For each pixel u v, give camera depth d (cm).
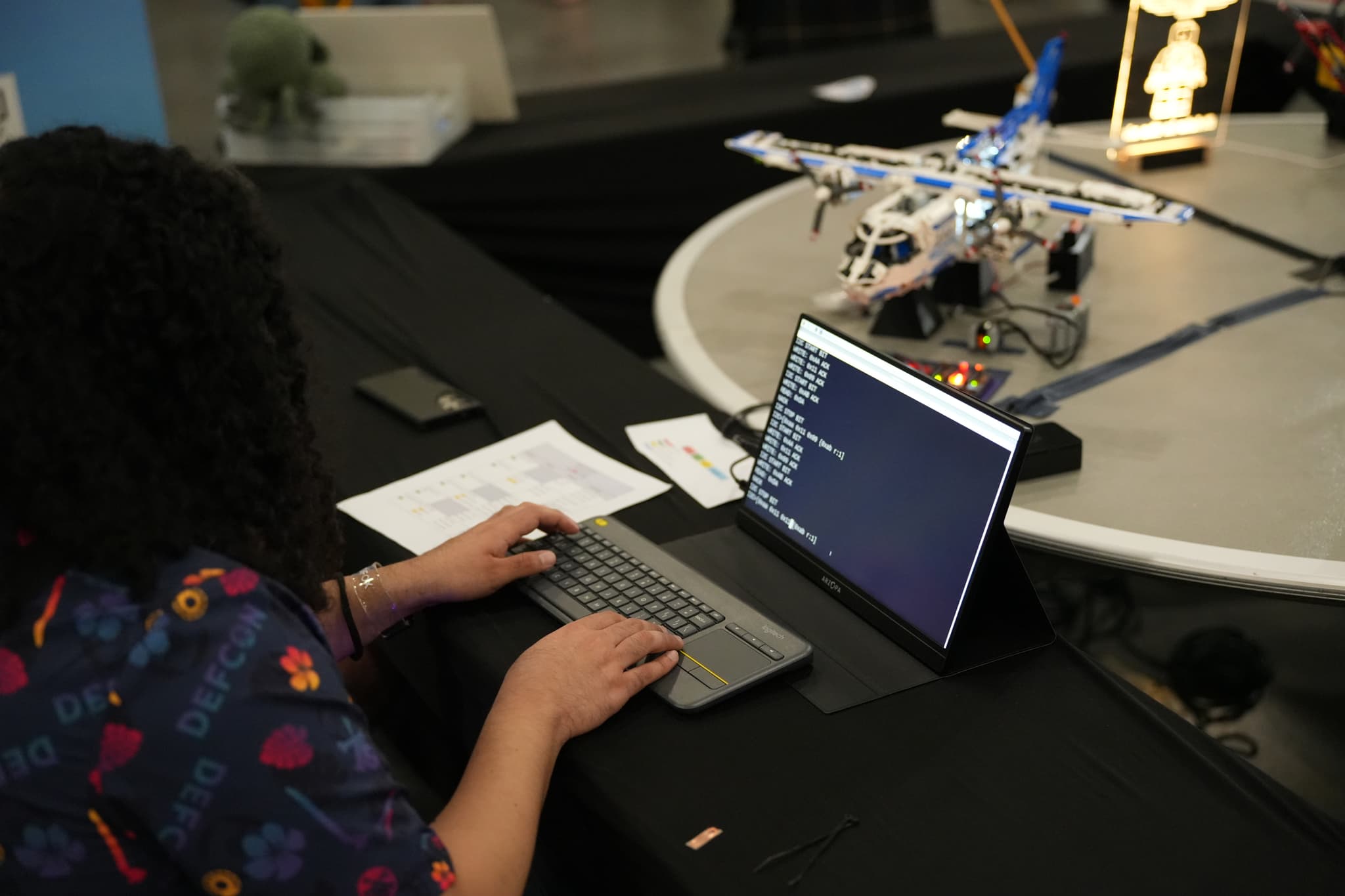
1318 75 248
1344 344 169
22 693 72
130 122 270
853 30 359
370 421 164
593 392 170
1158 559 123
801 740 99
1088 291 193
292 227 248
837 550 118
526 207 299
